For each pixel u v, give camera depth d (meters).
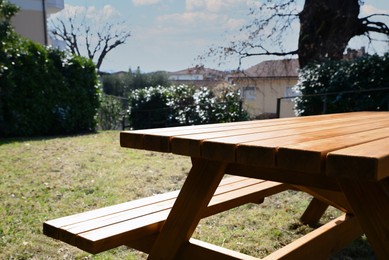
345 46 10.43
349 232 2.22
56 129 9.36
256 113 11.30
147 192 3.86
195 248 1.53
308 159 1.05
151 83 26.02
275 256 1.62
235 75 12.64
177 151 1.36
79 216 1.76
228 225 2.95
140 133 1.48
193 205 1.49
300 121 2.14
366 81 6.69
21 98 8.63
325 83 7.28
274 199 3.65
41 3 15.00
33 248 2.48
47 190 3.88
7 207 3.31
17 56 8.39
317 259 1.90
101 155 5.98
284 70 12.34
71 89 9.61
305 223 2.98
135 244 1.75
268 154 1.13
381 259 1.16
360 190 1.16
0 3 8.42
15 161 5.34
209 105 9.91
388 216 1.12
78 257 2.37
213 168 1.44
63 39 25.77
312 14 10.53
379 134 1.43
